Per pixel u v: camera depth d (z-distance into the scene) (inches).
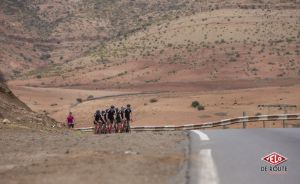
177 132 1700.3
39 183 707.4
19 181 727.1
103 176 749.3
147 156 961.5
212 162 892.0
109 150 1075.3
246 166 864.9
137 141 1289.4
